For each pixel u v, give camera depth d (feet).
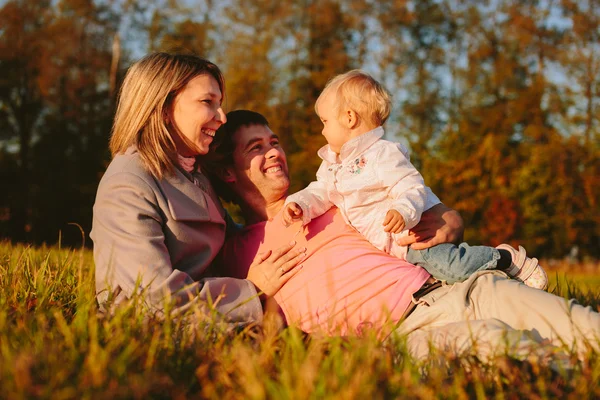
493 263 9.05
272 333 7.57
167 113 9.64
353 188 9.99
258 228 10.21
